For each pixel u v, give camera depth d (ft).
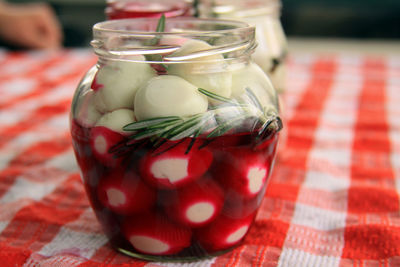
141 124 1.05
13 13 4.14
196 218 1.11
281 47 1.55
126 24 1.19
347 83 2.44
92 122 1.10
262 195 1.20
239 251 1.21
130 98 1.08
